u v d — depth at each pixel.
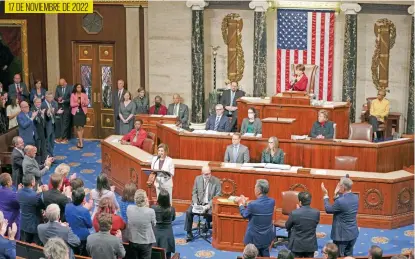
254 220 10.37
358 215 13.09
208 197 12.28
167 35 18.70
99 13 19.22
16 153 14.12
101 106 19.77
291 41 18.44
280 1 18.28
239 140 13.85
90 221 9.89
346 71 18.00
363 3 17.67
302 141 14.17
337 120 16.58
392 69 18.09
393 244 12.27
